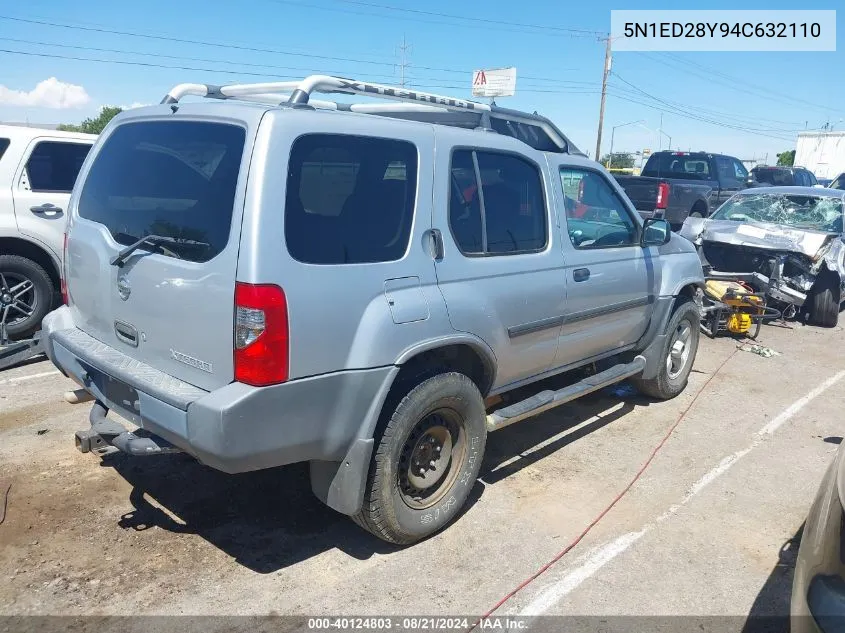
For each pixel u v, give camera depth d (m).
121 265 3.23
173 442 2.93
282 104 3.07
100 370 3.25
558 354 4.41
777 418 5.67
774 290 8.88
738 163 18.53
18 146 6.31
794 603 2.16
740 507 4.11
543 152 4.26
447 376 3.41
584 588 3.26
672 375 5.92
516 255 3.89
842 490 2.19
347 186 3.05
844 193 10.02
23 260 6.27
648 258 5.20
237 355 2.75
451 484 3.66
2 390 5.40
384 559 3.43
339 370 2.98
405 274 3.22
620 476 4.45
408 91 3.64
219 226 2.82
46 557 3.29
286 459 2.93
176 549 3.42
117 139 3.61
